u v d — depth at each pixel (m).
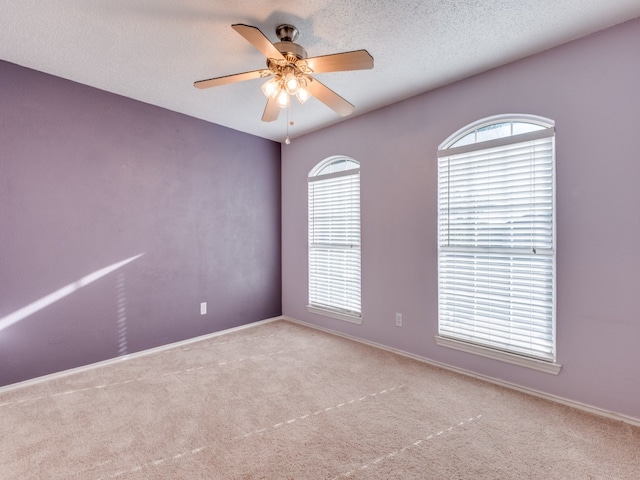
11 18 1.86
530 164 2.32
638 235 1.90
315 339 3.53
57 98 2.59
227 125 3.71
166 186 3.25
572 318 2.14
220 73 2.52
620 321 1.97
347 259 3.59
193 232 3.47
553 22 1.92
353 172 3.48
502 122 2.50
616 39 1.95
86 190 2.75
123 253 2.97
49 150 2.56
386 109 3.14
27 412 2.10
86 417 2.04
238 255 3.89
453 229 2.73
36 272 2.52
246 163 3.96
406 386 2.45
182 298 3.39
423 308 2.91
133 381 2.54
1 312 2.38
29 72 2.46
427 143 2.85
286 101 1.94
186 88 2.78
